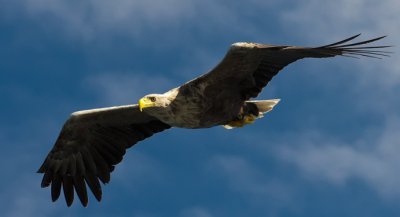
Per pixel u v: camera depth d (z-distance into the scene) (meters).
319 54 16.77
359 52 16.44
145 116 18.98
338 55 16.62
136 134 19.30
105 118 18.94
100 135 19.34
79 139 19.36
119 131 19.30
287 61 17.06
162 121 17.75
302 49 16.58
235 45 16.36
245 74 17.08
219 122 17.55
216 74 16.94
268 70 17.14
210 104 17.27
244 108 17.64
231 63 16.75
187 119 17.41
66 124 19.00
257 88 17.28
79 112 18.77
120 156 19.39
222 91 17.23
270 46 16.36
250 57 16.72
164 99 17.30
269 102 17.98
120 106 18.66
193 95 17.19
